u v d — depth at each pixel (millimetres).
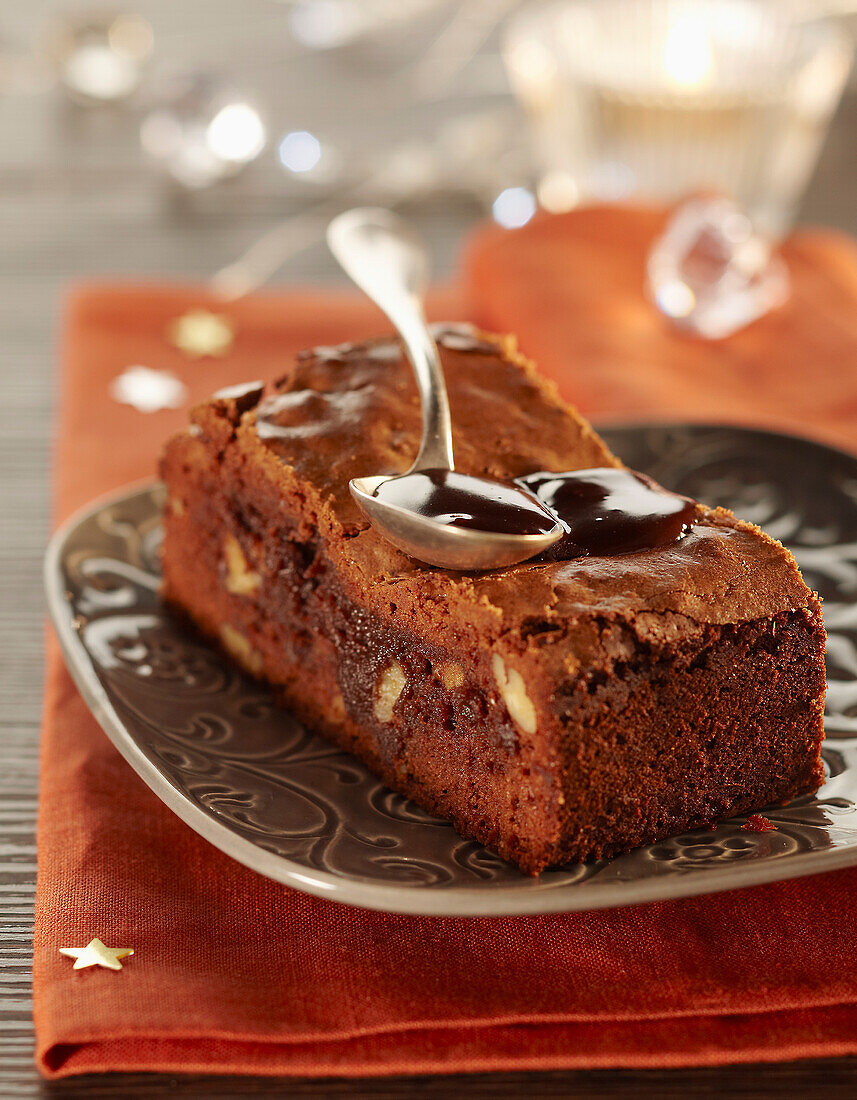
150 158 1296
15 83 1437
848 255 1048
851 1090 678
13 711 784
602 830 700
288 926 704
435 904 670
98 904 706
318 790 728
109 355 957
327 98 1413
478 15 1563
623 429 843
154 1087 674
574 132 1157
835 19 1267
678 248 956
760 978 691
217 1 1606
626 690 696
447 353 788
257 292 1048
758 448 841
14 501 886
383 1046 676
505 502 716
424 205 1242
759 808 722
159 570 806
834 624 783
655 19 1190
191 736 741
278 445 752
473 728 709
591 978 690
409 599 716
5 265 1104
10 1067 678
